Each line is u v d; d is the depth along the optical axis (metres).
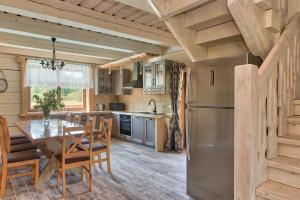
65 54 6.66
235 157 1.92
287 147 2.12
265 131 1.99
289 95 2.38
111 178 3.54
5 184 2.93
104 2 2.96
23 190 3.08
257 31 2.21
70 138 3.10
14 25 3.74
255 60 2.34
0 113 5.73
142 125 5.88
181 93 5.52
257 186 1.88
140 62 6.45
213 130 2.59
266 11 2.26
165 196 2.93
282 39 2.29
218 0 2.53
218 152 2.54
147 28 3.95
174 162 4.42
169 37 4.27
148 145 5.74
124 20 3.61
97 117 6.86
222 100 2.50
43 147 3.57
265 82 1.99
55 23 4.18
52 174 3.58
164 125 5.51
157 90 5.70
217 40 2.94
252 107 1.81
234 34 2.69
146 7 2.88
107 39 4.93
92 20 3.27
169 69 5.55
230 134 2.41
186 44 3.00
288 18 2.67
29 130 3.53
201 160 2.73
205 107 2.68
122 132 6.75
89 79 7.16
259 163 1.91
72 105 7.07
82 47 5.77
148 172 3.83
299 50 2.61
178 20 2.86
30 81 6.03
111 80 7.64
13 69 5.91
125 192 3.04
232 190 2.40
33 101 6.23
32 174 3.38
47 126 3.98
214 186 2.58
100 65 7.33
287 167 1.87
